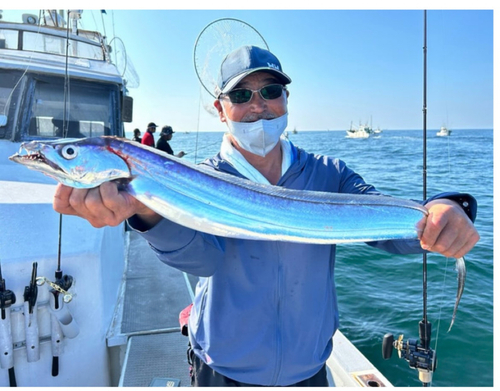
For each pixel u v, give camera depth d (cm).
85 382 240
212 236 174
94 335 244
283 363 179
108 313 277
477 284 568
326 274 189
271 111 190
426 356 245
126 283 362
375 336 448
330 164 208
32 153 139
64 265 229
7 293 205
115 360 273
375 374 266
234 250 179
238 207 160
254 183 165
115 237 334
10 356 211
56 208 142
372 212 164
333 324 198
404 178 1484
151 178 152
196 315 197
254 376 181
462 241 153
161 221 155
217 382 184
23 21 446
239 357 179
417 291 555
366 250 725
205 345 185
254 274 178
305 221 163
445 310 498
